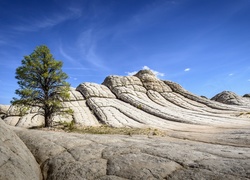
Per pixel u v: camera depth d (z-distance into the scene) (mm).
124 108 42500
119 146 9781
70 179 7203
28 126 32688
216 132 21375
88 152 9234
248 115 36031
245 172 5953
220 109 46156
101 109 40812
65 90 29625
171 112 40219
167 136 21641
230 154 8062
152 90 56406
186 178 6156
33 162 8734
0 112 44375
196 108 46375
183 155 7980
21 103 27703
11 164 6828
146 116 38000
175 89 58188
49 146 10469
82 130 28109
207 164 6836
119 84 55875
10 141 8516
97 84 56156
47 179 7801
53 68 29094
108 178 6793
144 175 6633
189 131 24141
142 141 11648
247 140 15688
